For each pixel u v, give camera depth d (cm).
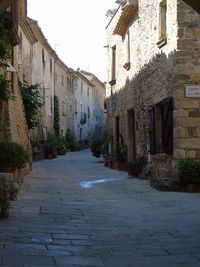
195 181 1212
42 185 1372
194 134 1263
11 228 719
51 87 4069
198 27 1277
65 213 873
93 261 546
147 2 1639
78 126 5575
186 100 1266
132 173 1692
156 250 605
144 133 1706
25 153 1279
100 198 1107
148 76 1630
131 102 1941
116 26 2100
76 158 3388
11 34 1555
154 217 848
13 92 1756
